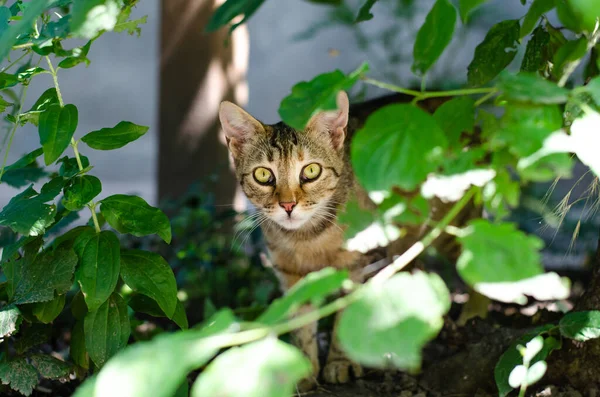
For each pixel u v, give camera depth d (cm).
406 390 344
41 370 291
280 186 386
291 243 398
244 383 122
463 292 528
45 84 1144
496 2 667
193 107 679
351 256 390
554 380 304
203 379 126
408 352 132
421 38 187
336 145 396
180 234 579
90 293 268
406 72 645
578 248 570
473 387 332
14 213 263
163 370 125
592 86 156
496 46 271
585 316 268
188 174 686
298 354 128
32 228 257
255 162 396
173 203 621
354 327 134
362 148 161
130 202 283
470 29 651
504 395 276
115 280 270
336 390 358
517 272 146
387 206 185
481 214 429
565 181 555
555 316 358
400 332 133
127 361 127
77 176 280
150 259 286
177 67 676
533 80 161
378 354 132
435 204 407
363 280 396
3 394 327
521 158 163
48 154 255
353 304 138
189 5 663
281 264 412
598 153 154
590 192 315
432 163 159
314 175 386
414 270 428
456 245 442
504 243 148
